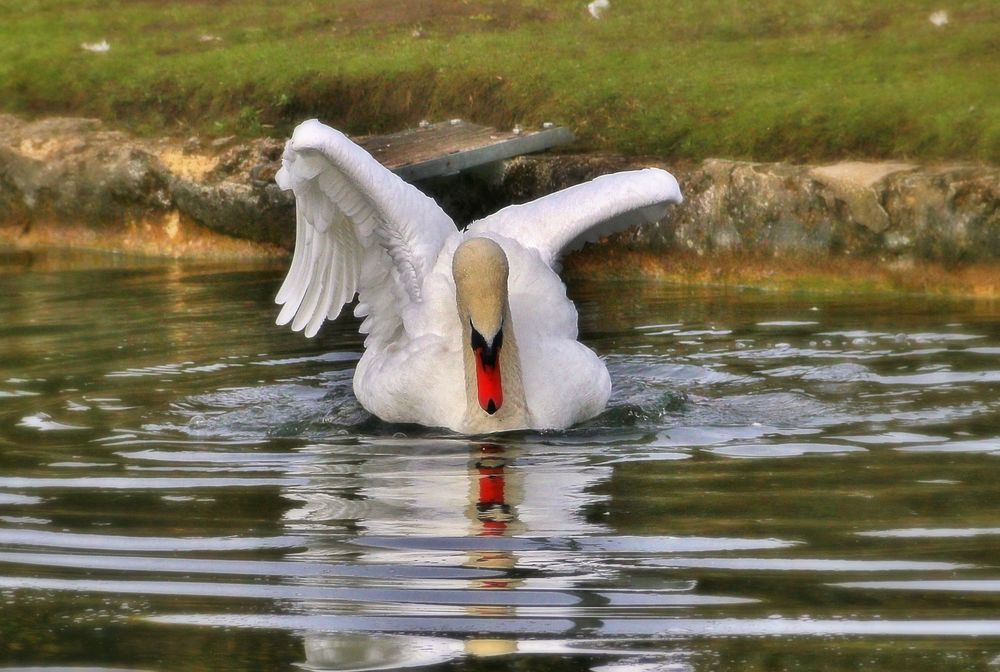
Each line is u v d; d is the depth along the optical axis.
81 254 20.94
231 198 20.34
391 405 11.66
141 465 10.18
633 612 7.25
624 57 21.69
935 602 7.25
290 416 11.66
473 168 19.58
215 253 20.72
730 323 14.81
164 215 21.08
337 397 12.27
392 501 9.29
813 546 8.12
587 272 18.55
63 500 9.35
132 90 23.20
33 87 23.89
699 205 17.84
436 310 11.95
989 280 16.22
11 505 9.23
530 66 21.48
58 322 15.10
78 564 8.13
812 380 12.29
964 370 12.39
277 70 22.67
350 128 21.81
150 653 6.91
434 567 7.98
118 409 11.71
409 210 12.06
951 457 9.85
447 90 21.33
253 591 7.67
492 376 10.99
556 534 8.52
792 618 7.11
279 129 21.89
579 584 7.66
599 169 18.73
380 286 12.65
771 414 11.29
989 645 6.71
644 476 9.73
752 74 20.47
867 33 21.70
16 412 11.58
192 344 14.06
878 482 9.33
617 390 12.20
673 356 13.37
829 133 18.25
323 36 25.03
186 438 10.95
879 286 16.83
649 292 17.05
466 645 6.90
